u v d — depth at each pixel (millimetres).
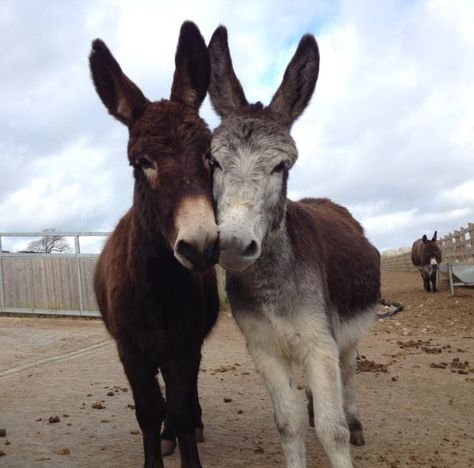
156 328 3480
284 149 3154
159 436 3596
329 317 3451
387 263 41531
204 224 2723
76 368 7469
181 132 3039
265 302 3297
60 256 13203
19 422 4977
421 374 6453
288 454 3244
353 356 4410
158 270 3379
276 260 3229
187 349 3635
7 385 6453
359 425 4293
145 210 3152
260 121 3211
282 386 3342
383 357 7629
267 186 3064
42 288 13375
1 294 13570
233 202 2941
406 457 3967
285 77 3617
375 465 3842
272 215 3123
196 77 3537
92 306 13062
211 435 4613
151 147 2986
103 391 6125
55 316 13367
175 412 3586
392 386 5969
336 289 3852
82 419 5066
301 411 3348
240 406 5473
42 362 7887
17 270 13477
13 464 3977
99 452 4223
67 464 3980
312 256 3484
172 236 2854
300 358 3330
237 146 3084
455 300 13609
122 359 3564
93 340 9898
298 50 3584
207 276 4137
